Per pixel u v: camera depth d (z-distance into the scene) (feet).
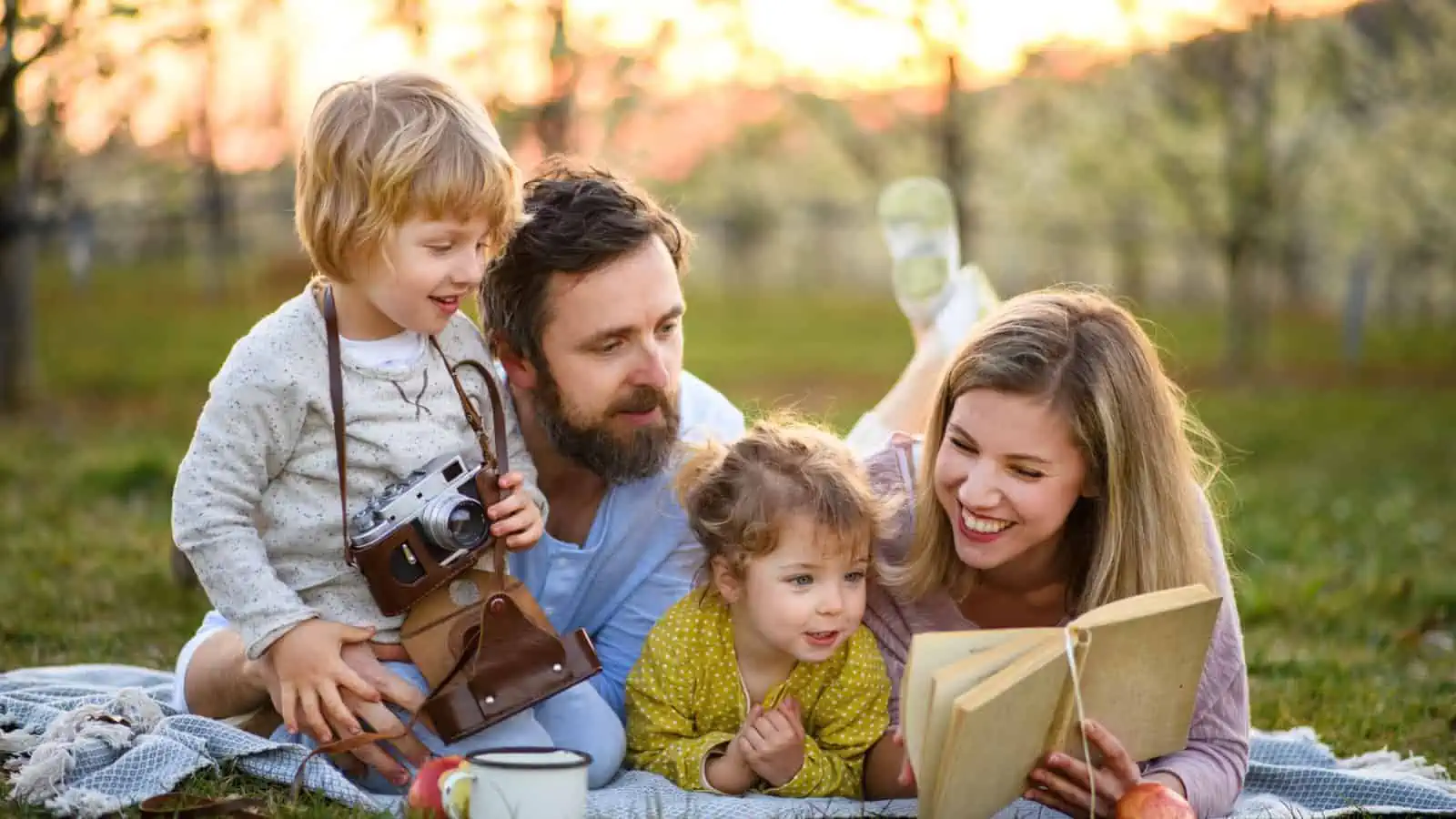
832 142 60.18
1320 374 57.26
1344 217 56.65
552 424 10.30
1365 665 15.42
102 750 9.41
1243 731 9.74
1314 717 13.25
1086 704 8.53
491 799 8.41
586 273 9.82
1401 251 61.00
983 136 55.62
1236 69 52.54
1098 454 9.25
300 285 67.31
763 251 84.17
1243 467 34.63
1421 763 11.24
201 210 47.73
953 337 13.30
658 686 10.19
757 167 72.59
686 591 10.92
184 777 9.20
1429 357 63.77
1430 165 54.44
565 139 20.21
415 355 10.05
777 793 9.70
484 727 9.60
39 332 53.36
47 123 21.54
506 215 9.88
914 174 54.24
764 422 10.57
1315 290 78.43
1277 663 15.31
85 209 38.04
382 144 9.45
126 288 65.57
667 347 10.20
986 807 8.46
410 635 9.84
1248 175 53.57
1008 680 7.97
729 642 10.18
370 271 9.70
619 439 10.19
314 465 9.79
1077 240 61.62
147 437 33.45
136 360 47.19
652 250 9.98
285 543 9.85
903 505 10.24
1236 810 9.78
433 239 9.59
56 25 19.92
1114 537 9.41
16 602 16.57
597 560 10.73
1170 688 8.85
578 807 8.50
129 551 20.12
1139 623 8.41
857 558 9.78
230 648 10.35
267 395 9.60
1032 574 9.96
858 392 45.29
